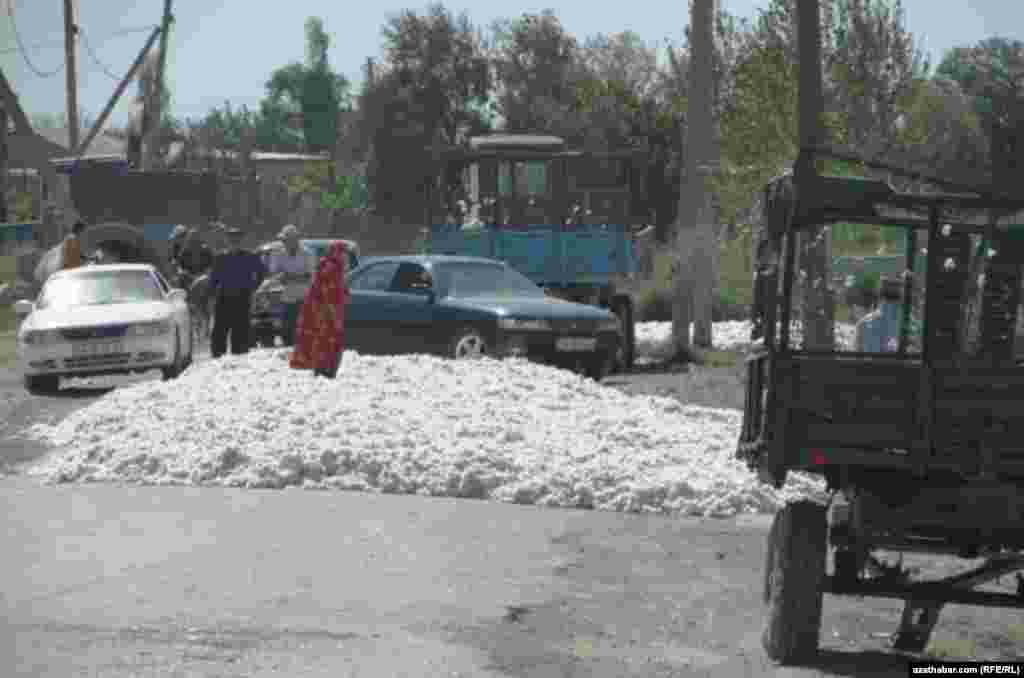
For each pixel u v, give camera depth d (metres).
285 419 22.58
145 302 35.84
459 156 39.41
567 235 39.06
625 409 25.78
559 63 108.69
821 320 12.37
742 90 46.47
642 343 44.59
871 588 11.86
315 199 94.25
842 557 12.34
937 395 11.40
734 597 14.14
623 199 39.44
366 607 12.98
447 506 18.98
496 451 21.06
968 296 11.97
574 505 19.56
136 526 16.98
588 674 10.97
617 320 34.59
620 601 13.77
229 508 18.38
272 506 18.56
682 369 38.31
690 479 20.23
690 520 18.89
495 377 27.02
